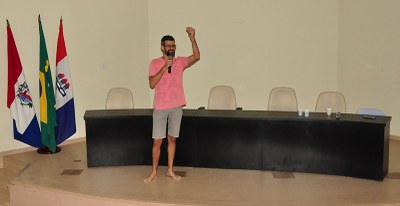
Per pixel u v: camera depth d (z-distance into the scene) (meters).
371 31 7.14
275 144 5.41
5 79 6.32
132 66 7.99
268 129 5.40
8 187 5.35
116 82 7.79
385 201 4.37
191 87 8.17
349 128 5.09
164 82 4.90
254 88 7.96
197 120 5.55
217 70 8.02
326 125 5.20
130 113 5.78
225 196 4.57
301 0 7.60
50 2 6.74
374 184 4.90
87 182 5.10
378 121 4.98
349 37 7.49
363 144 5.03
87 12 7.23
